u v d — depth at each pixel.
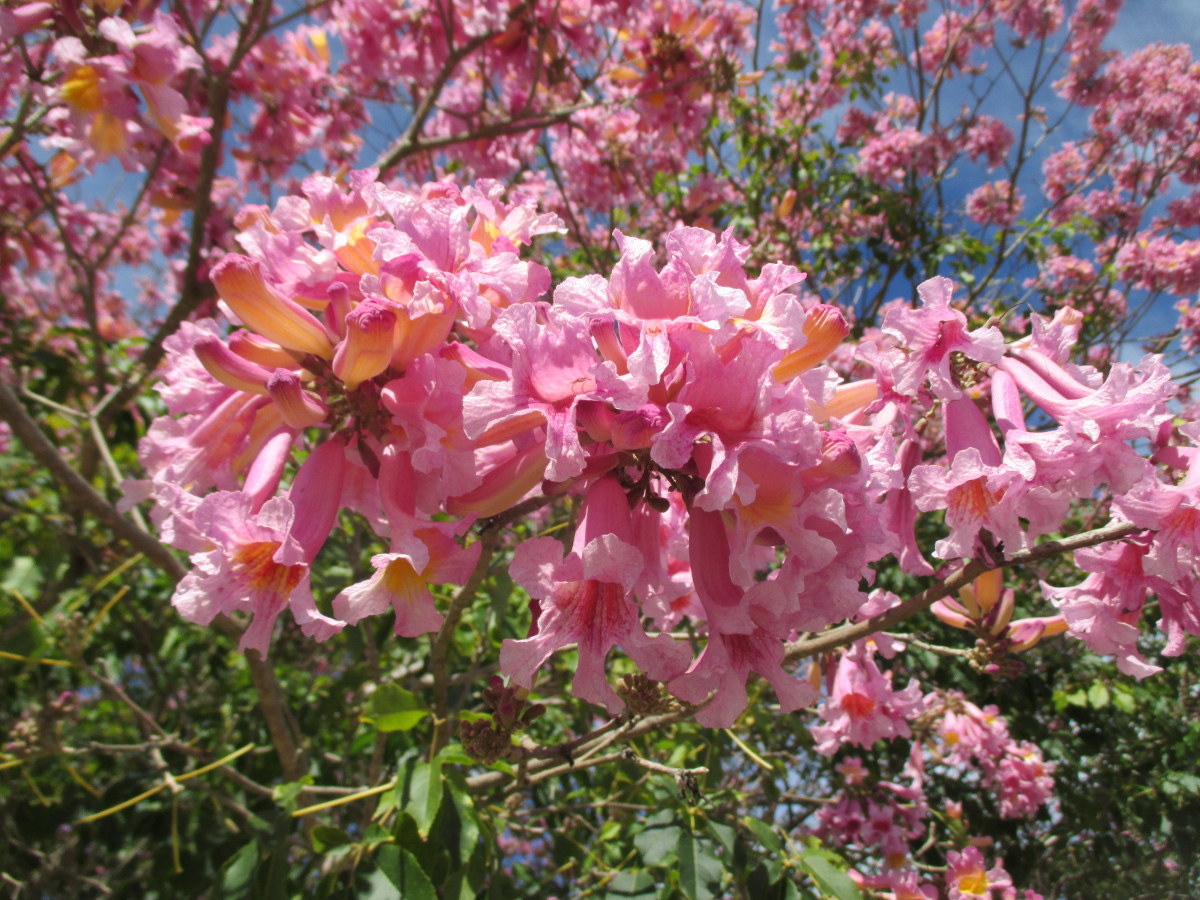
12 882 3.31
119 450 4.31
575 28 5.39
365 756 3.58
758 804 4.12
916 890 3.33
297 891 2.03
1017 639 2.20
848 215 7.53
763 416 1.07
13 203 4.34
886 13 7.92
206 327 1.43
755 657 1.24
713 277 1.13
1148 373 1.50
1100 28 8.57
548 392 1.15
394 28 5.15
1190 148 8.34
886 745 4.66
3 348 4.08
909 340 1.52
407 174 6.33
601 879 3.02
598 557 1.08
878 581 4.62
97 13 2.47
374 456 1.30
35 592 3.12
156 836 3.09
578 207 6.78
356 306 1.31
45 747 2.70
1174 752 5.03
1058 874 5.42
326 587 3.10
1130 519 1.53
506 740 1.68
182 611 1.16
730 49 6.58
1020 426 1.58
